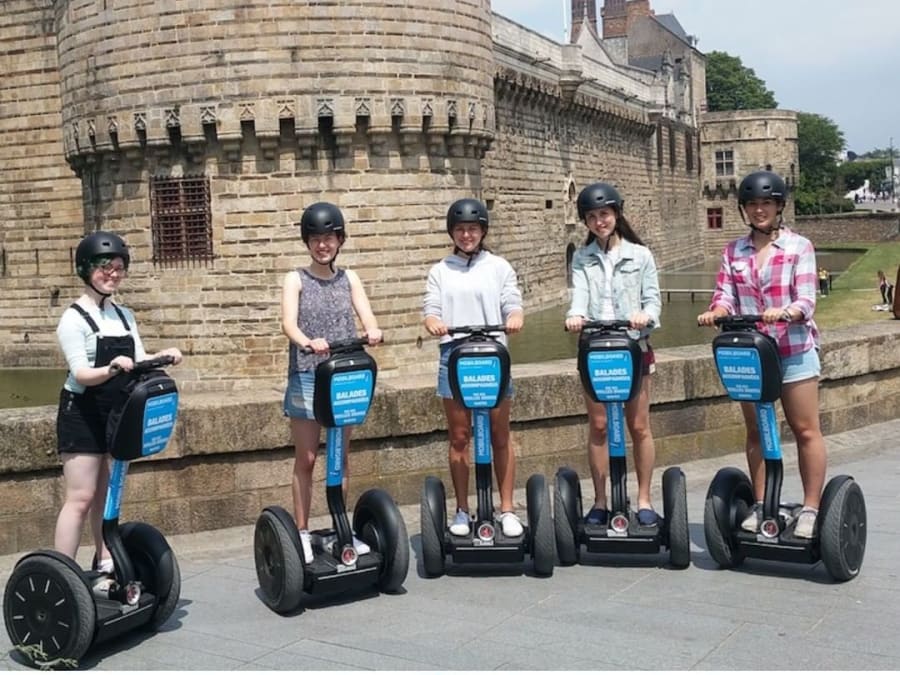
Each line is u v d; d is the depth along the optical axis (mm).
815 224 106812
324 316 6613
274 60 23828
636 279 7168
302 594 6371
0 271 36000
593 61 59562
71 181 34938
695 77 97938
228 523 8422
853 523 6582
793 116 92938
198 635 5930
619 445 6906
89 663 5559
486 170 42875
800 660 5312
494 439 7023
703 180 92500
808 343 6758
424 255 25484
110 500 5805
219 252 24797
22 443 7758
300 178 24453
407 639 5770
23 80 34812
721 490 6887
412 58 24625
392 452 8945
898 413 12156
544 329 42062
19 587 5594
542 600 6387
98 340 5953
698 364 10297
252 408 8375
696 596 6383
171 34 24156
